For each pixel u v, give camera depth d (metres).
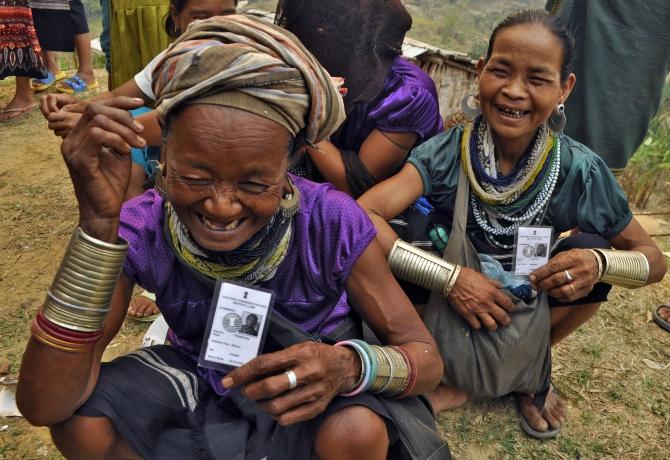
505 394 2.27
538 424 2.24
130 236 1.49
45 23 5.13
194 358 1.68
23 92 4.86
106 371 1.51
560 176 2.08
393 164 2.40
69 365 1.33
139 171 2.40
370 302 1.58
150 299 2.72
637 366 2.63
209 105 1.18
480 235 2.19
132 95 2.27
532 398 2.30
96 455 1.47
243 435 1.52
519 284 2.09
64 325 1.31
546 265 2.01
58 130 1.81
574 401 2.43
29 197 3.65
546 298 2.12
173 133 1.23
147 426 1.47
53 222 3.41
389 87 2.33
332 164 2.32
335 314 1.68
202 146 1.19
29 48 4.57
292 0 2.31
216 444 1.50
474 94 2.13
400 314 1.59
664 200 4.55
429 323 2.10
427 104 2.37
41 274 2.98
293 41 1.30
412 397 1.60
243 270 1.48
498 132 1.96
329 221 1.54
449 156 2.12
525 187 2.04
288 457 1.46
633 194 4.47
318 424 1.43
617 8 3.35
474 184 2.07
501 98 1.91
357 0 2.26
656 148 4.46
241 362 1.48
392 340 1.59
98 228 1.31
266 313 1.45
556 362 2.61
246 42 1.23
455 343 2.08
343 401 1.43
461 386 2.16
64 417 1.40
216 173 1.22
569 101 3.64
